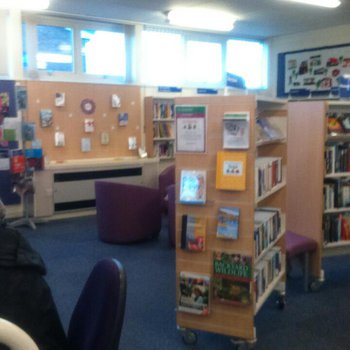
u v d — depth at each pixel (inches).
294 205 154.5
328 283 155.9
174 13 252.1
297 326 124.0
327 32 304.7
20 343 32.5
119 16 260.4
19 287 56.7
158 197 207.2
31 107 240.1
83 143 258.7
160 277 161.2
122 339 117.2
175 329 123.0
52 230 226.1
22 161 222.8
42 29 251.1
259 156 137.0
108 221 201.2
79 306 64.8
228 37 323.6
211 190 107.2
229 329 109.8
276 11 253.8
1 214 63.3
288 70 331.3
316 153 147.2
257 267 116.6
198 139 106.7
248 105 101.5
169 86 291.4
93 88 259.3
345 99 166.1
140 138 281.7
